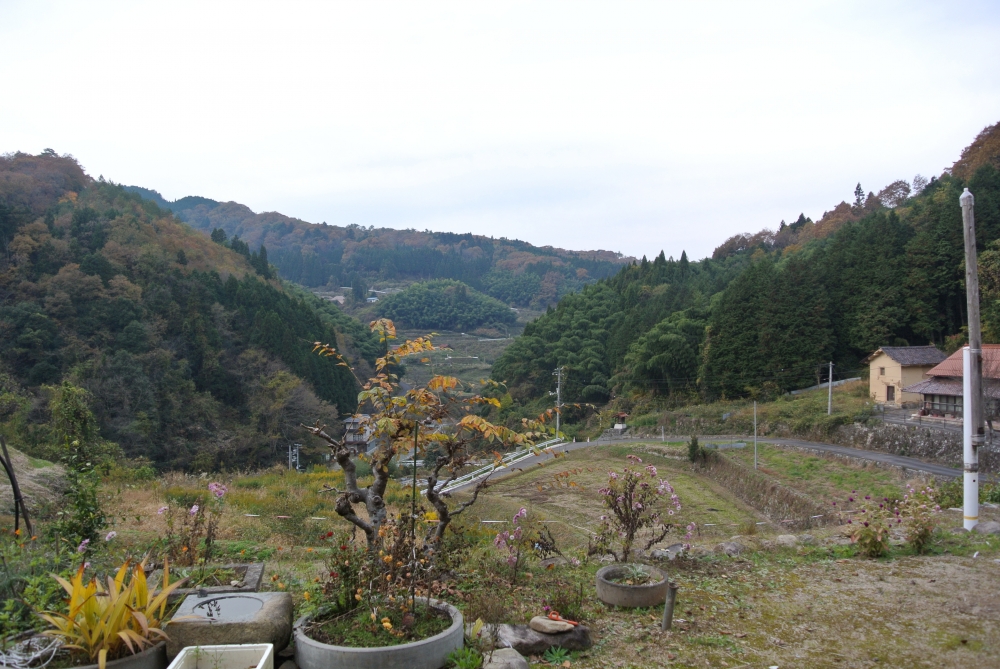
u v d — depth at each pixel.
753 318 43.88
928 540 7.25
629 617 5.05
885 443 27.66
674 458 31.67
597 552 6.84
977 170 46.97
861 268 44.28
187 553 5.94
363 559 4.39
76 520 6.18
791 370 41.94
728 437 35.12
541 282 159.50
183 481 17.94
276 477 19.91
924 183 86.62
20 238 46.22
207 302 50.94
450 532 7.02
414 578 4.18
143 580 3.49
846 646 4.51
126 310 44.12
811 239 85.12
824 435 31.39
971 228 8.30
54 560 4.50
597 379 54.38
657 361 47.41
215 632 3.44
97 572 4.74
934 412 29.03
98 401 35.53
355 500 5.22
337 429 46.59
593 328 62.94
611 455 34.06
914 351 34.44
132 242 55.84
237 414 44.06
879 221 46.47
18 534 5.53
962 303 41.28
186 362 43.12
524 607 5.11
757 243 97.69
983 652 4.36
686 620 4.97
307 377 49.66
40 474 10.57
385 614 3.81
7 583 3.91
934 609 5.24
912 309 41.41
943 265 41.41
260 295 56.00
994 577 6.09
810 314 42.62
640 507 6.88
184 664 3.21
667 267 77.44
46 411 28.17
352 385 58.06
